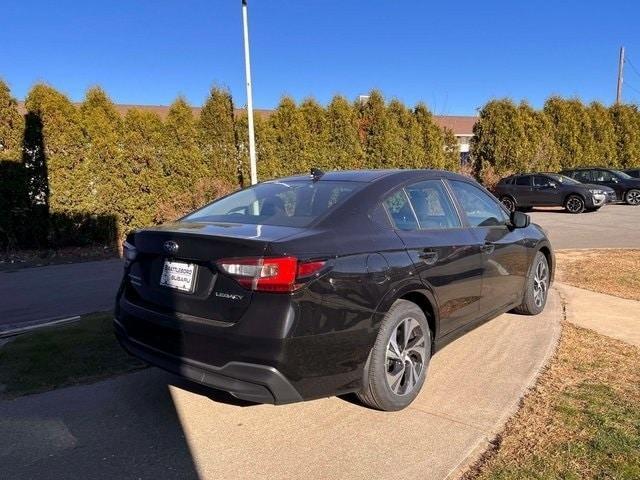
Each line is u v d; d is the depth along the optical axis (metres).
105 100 12.23
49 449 3.13
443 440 3.23
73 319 5.87
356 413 3.58
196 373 3.12
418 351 3.77
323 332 3.05
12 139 10.96
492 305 4.85
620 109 31.33
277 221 3.51
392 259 3.52
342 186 3.93
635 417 3.48
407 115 21.03
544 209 22.19
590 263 9.16
